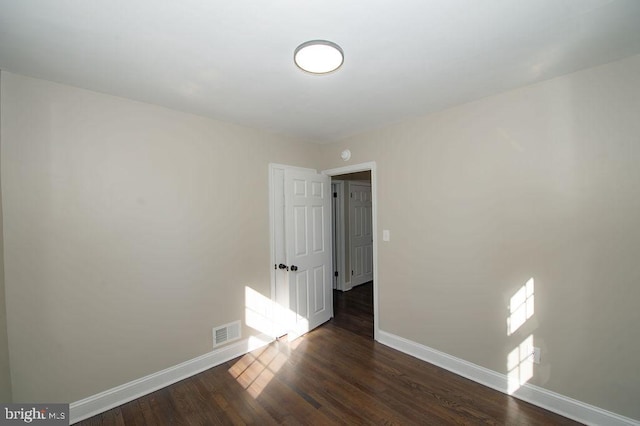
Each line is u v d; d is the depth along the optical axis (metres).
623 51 1.61
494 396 2.16
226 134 2.76
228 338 2.73
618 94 1.71
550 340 1.98
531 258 2.05
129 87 1.99
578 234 1.86
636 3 1.21
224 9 1.22
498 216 2.21
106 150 2.07
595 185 1.79
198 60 1.65
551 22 1.35
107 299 2.07
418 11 1.25
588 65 1.77
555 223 1.95
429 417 1.94
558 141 1.92
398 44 1.51
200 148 2.57
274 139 3.17
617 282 1.73
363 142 3.20
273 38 1.45
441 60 1.69
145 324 2.24
